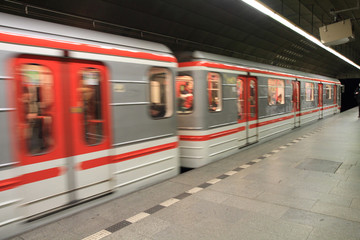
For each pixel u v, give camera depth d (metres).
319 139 9.71
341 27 10.90
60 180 3.58
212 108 6.63
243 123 7.98
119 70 4.29
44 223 3.45
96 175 4.01
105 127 4.11
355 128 12.27
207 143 6.42
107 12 8.60
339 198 4.27
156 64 4.93
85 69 3.85
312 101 14.93
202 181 5.20
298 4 12.23
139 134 4.65
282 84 10.73
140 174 4.71
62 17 7.69
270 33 16.92
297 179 5.24
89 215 3.75
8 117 3.06
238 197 4.37
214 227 3.40
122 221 3.58
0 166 2.99
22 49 3.18
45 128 3.42
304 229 3.31
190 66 6.32
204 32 12.97
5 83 3.04
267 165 6.31
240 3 11.67
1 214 3.02
